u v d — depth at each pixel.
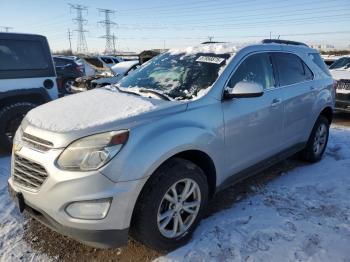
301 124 4.40
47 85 5.68
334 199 3.75
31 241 3.06
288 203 3.68
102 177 2.40
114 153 2.44
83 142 2.46
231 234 3.08
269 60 3.95
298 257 2.77
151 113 2.76
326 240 2.98
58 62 14.50
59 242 3.05
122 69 11.10
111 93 3.48
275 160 4.08
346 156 5.25
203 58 3.66
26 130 2.81
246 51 3.65
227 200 3.78
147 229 2.62
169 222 2.85
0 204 3.68
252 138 3.55
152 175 2.65
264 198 3.81
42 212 2.58
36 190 2.59
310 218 3.35
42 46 5.64
